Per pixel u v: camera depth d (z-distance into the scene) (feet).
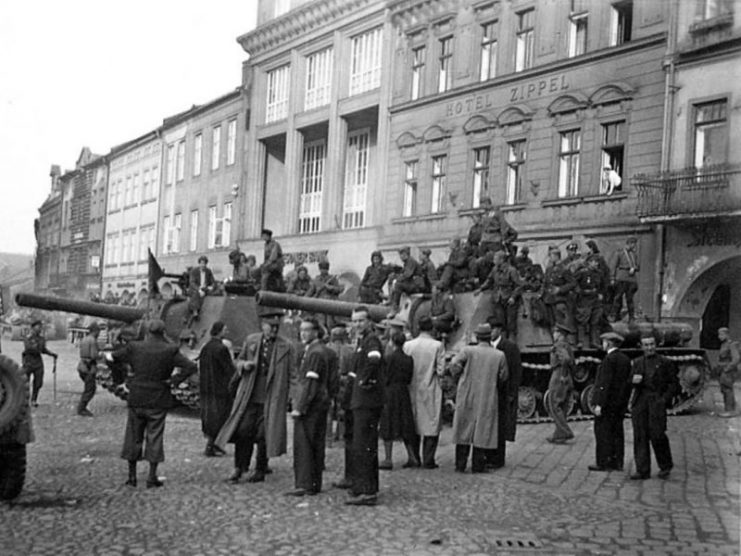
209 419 36.32
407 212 83.30
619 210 56.34
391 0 89.40
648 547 22.76
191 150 132.05
